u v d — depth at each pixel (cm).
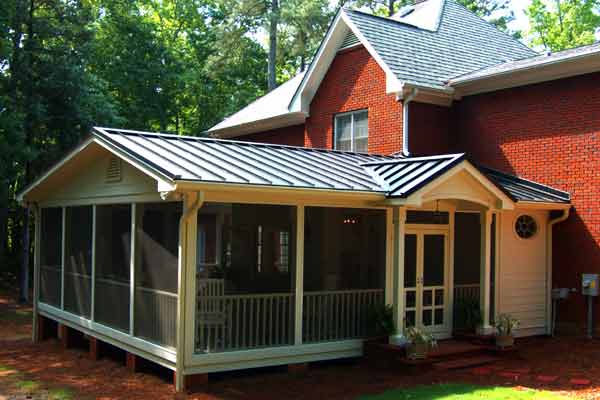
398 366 1090
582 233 1398
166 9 4334
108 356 1309
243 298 1024
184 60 3988
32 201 1609
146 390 1008
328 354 1111
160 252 1055
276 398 938
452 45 1862
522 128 1541
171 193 965
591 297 1356
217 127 2528
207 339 996
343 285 1141
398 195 1091
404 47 1738
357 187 1085
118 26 3447
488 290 1245
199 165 1004
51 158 2361
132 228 1139
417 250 1239
